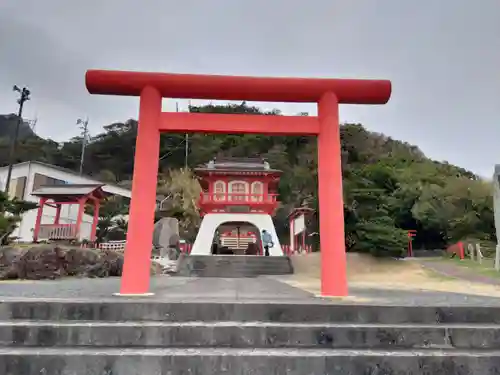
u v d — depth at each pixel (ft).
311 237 93.91
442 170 145.89
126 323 14.99
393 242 66.23
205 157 179.83
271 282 37.93
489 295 25.72
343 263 22.71
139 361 12.65
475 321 16.28
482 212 93.71
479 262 66.33
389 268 61.36
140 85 24.21
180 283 35.35
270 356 12.84
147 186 22.88
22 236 98.02
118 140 205.67
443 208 99.76
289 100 25.58
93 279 41.42
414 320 16.16
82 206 75.10
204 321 15.69
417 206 102.68
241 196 74.90
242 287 29.91
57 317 15.74
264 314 16.03
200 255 63.10
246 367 12.73
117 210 126.11
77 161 197.67
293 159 179.01
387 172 118.52
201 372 12.64
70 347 13.79
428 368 13.00
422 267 62.28
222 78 24.52
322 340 14.51
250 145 185.78
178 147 183.93
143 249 22.11
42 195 74.95
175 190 135.74
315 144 184.14
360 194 72.74
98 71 24.03
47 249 42.42
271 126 24.88
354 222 73.00
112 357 12.67
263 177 77.56
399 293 25.95
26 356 12.60
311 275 54.90
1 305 15.76
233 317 15.99
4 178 114.83
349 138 182.70
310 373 12.76
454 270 58.39
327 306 16.19
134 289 21.49
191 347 13.98
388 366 12.95
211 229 71.15
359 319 16.11
